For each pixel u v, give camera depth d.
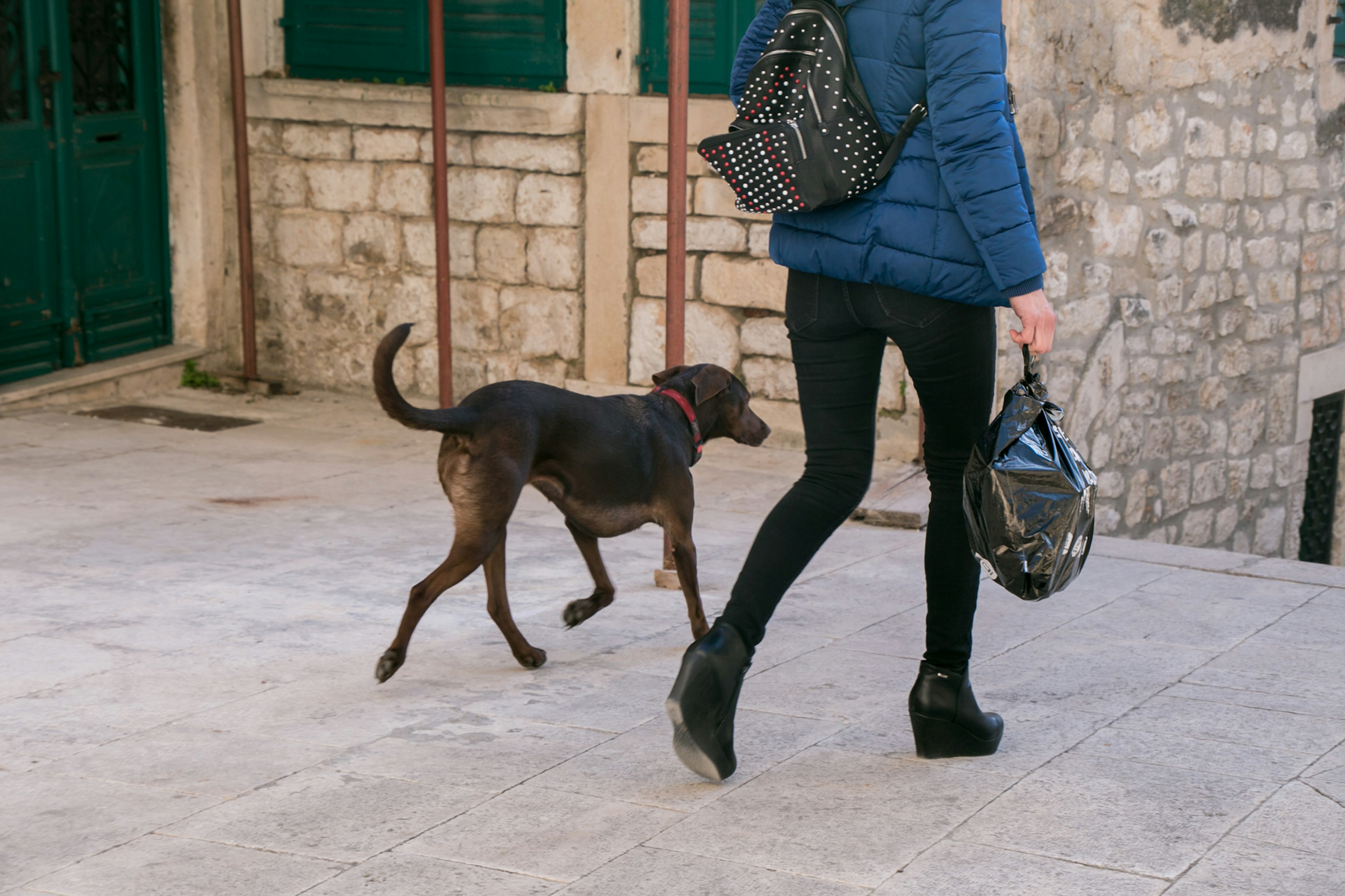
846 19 2.63
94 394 7.84
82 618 4.15
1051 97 6.50
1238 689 3.51
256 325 8.45
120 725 3.26
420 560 4.92
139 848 2.56
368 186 7.95
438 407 7.83
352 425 7.50
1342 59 8.68
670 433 3.86
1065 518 2.61
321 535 5.26
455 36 7.66
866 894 2.34
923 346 2.65
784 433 7.15
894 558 5.04
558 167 7.45
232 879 2.43
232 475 6.27
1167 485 7.79
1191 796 2.78
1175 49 7.25
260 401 8.05
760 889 2.36
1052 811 2.70
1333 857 2.49
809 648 3.89
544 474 3.61
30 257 7.52
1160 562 4.90
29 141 7.43
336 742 3.14
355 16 7.89
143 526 5.34
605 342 7.52
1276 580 4.67
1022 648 3.88
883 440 6.82
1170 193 7.42
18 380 7.54
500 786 2.86
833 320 2.71
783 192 2.60
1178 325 7.66
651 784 2.86
